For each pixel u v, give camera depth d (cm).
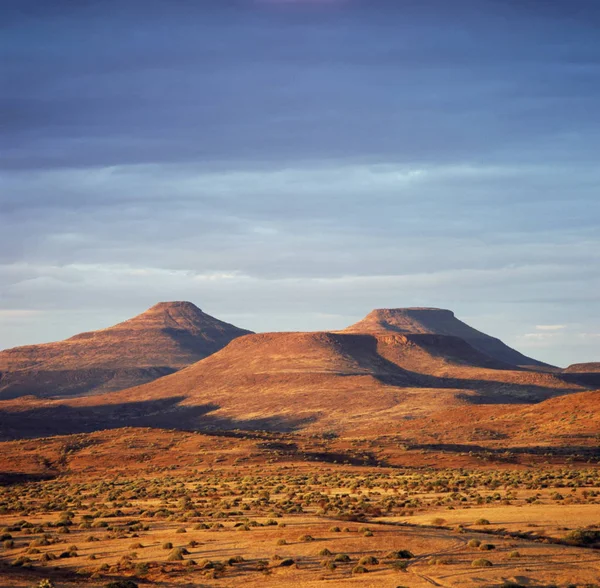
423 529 13925
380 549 11819
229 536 13900
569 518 15212
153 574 10831
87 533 15550
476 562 10362
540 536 13188
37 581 10581
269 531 14162
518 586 9038
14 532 16338
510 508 17450
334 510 18362
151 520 17575
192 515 17838
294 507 19162
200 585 10119
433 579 9650
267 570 10700
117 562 11838
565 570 10012
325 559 11144
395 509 18450
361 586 9456
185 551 12338
